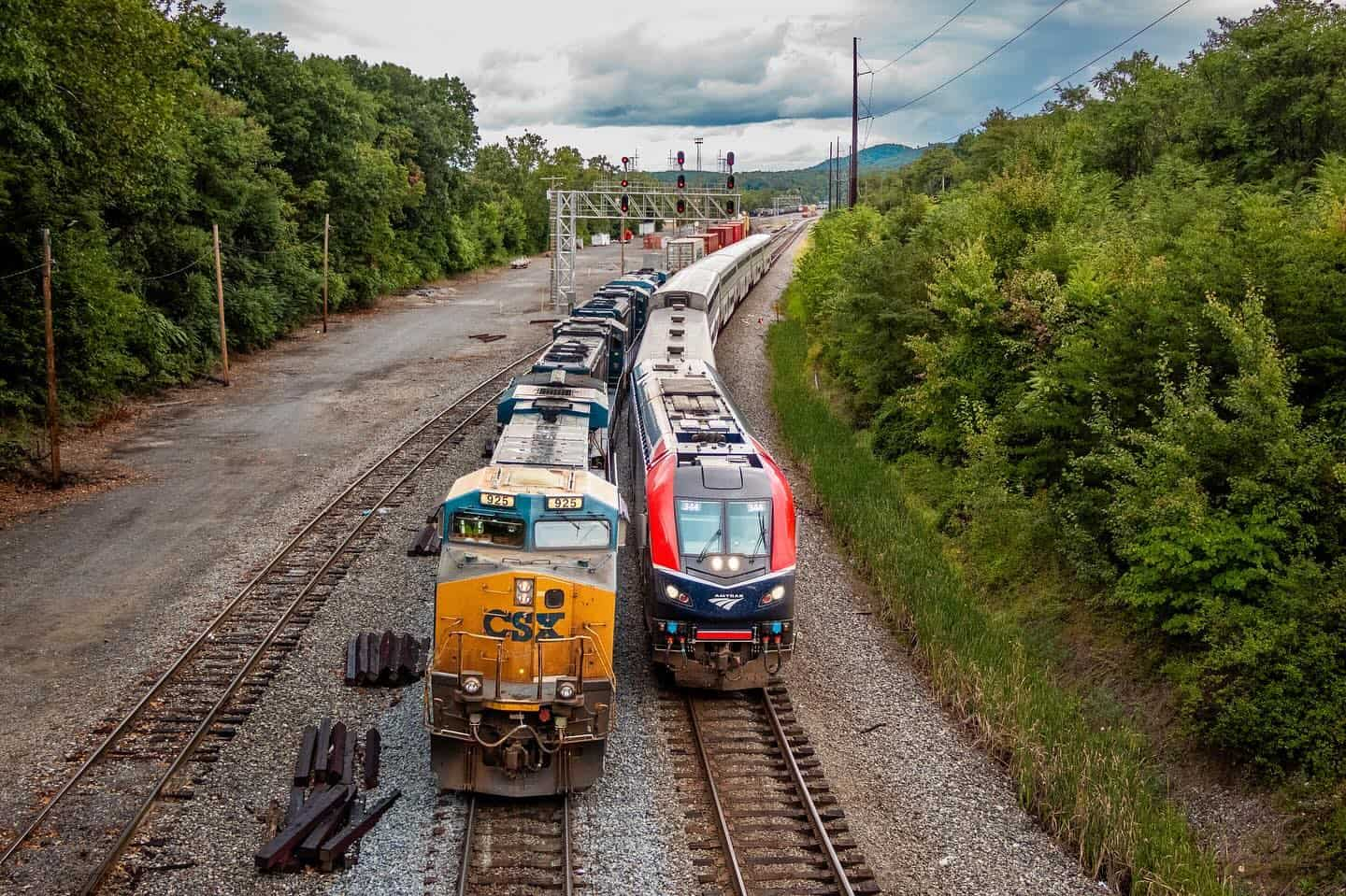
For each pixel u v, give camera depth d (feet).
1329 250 53.11
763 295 196.03
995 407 76.28
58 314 94.27
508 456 46.80
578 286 242.78
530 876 34.65
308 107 182.29
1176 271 59.88
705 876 35.35
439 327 174.81
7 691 46.55
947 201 127.03
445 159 260.62
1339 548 45.55
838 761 44.29
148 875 34.12
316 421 102.63
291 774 40.42
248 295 141.08
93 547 65.77
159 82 99.71
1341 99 81.56
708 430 57.06
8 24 75.46
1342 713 39.78
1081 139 122.62
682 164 146.00
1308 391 52.08
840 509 75.20
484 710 38.19
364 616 55.67
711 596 46.83
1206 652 46.80
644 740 44.88
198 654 50.55
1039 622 58.95
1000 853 38.06
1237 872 38.37
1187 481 47.70
